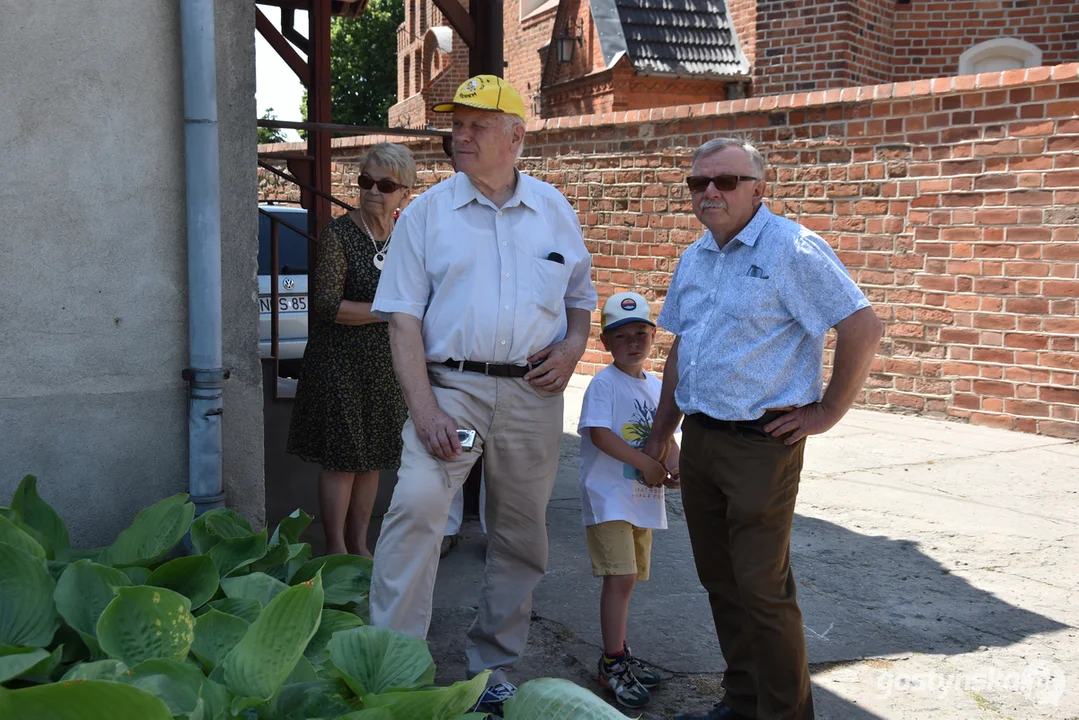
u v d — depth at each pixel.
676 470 3.42
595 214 9.75
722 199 2.80
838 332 2.74
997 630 3.94
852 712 3.26
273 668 1.77
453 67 20.91
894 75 11.80
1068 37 11.09
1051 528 5.21
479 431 2.96
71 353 2.82
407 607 2.81
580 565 4.62
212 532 2.71
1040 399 7.26
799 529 5.18
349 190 12.42
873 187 7.95
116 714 1.51
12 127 2.67
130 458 2.94
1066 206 6.97
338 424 3.95
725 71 12.52
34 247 2.73
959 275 7.57
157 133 2.88
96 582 2.18
